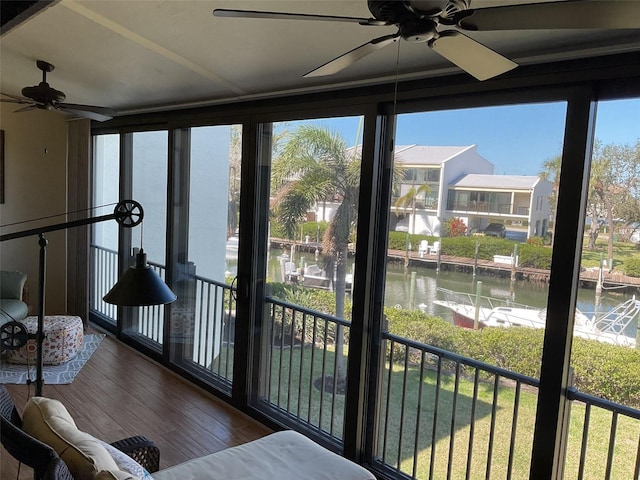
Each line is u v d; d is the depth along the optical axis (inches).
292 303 129.2
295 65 105.1
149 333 184.9
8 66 143.3
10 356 164.1
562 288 80.0
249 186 135.0
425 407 104.7
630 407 76.6
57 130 220.8
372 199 106.6
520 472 90.9
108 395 148.1
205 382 155.6
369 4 51.9
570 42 75.8
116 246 203.5
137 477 61.2
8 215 214.1
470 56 58.6
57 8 95.2
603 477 82.4
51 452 53.3
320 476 80.0
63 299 229.1
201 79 125.6
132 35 103.2
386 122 106.3
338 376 119.6
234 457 84.3
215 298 153.2
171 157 163.8
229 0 79.4
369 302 109.8
